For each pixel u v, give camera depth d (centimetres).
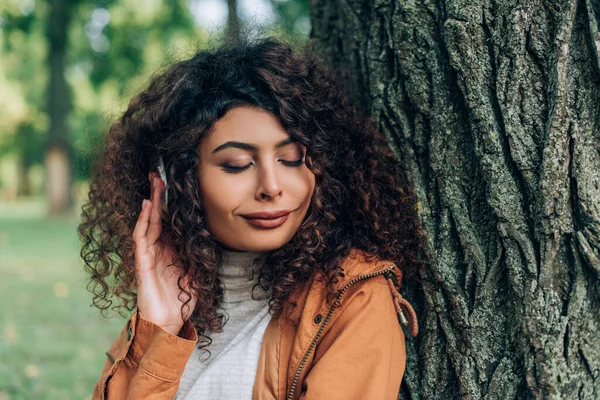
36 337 454
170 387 153
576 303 145
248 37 171
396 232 161
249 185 147
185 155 152
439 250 160
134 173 174
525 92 148
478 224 156
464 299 157
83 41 1758
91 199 188
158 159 163
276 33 197
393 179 166
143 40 1759
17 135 2886
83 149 218
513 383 151
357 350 141
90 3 1647
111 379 158
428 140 163
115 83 1764
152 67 208
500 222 150
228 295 165
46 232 1243
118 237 178
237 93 148
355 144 170
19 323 492
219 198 148
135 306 182
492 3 151
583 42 145
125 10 1716
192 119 152
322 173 155
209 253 157
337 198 162
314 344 147
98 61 1766
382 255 158
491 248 154
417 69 163
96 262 183
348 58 185
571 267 146
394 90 168
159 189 164
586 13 144
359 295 147
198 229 155
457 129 158
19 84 2423
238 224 149
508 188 149
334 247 156
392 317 149
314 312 149
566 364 147
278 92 148
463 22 152
